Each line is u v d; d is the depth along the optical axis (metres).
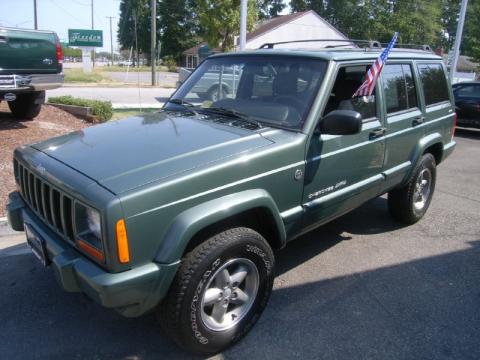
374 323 3.23
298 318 3.27
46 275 3.78
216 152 2.74
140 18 66.69
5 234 4.49
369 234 4.85
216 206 2.57
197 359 2.81
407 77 4.46
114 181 2.37
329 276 3.90
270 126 3.22
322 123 3.14
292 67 3.50
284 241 3.14
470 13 37.59
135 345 2.95
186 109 3.76
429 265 4.17
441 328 3.20
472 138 11.98
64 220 2.52
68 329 3.10
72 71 38.28
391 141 4.13
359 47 4.30
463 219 5.41
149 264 2.38
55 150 2.94
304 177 3.17
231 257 2.72
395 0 47.62
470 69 44.56
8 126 7.97
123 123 3.47
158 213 2.37
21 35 7.57
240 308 2.96
